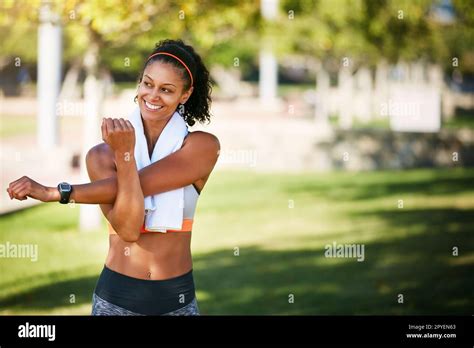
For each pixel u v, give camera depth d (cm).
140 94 326
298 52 1944
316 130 1769
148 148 332
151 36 1107
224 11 1060
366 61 2456
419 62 2367
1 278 789
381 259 912
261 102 2909
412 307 707
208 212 1223
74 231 1038
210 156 332
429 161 1778
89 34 1028
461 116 2878
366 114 2992
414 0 1558
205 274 836
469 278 820
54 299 714
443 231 1070
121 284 325
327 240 1016
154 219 319
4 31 2384
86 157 330
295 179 1592
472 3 1605
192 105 357
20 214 1144
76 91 2511
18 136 1847
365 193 1416
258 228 1096
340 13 1616
